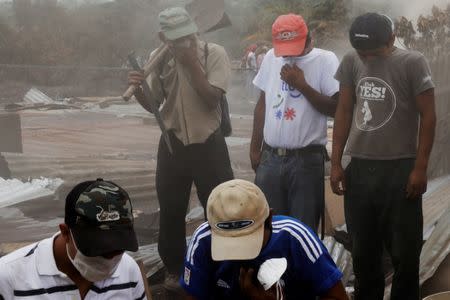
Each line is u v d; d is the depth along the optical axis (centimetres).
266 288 282
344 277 526
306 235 296
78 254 256
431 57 672
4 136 871
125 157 906
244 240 281
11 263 273
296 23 491
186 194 540
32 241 585
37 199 697
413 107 440
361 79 448
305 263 297
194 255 304
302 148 496
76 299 273
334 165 464
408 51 441
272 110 506
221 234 284
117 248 251
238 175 818
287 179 501
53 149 988
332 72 494
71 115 1509
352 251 470
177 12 506
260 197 288
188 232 616
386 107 440
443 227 532
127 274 282
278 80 507
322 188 505
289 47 490
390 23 438
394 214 445
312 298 308
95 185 257
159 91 535
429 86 431
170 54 527
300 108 496
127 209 257
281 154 500
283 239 295
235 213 281
